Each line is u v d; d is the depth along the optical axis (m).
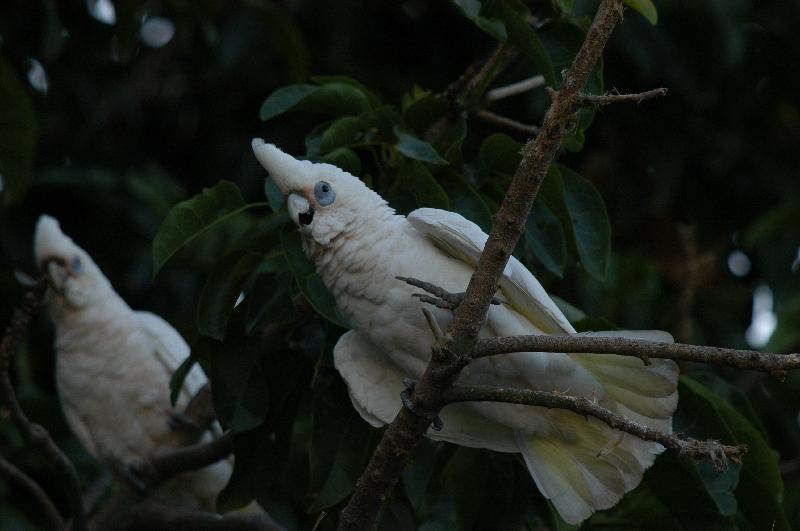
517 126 6.95
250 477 6.75
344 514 5.63
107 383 9.10
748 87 11.09
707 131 10.98
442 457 7.19
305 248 6.03
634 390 5.54
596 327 6.68
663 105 10.83
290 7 10.91
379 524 6.78
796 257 10.51
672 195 10.90
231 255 6.66
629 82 10.76
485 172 6.75
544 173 4.65
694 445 4.23
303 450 8.21
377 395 6.12
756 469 6.60
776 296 10.38
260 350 6.75
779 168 11.20
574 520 5.75
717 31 10.59
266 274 6.72
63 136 11.16
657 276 10.51
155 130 11.57
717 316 10.64
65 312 9.16
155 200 10.69
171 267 10.67
